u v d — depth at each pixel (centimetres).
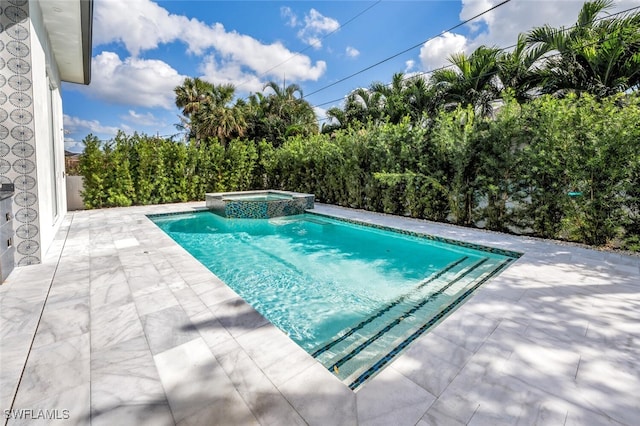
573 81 729
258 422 154
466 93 975
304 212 912
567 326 253
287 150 1147
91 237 543
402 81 1198
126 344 218
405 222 723
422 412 164
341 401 170
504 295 313
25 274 355
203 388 177
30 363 196
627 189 452
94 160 881
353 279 438
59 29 536
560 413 164
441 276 442
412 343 234
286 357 207
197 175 1087
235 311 269
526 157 552
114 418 155
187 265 391
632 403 172
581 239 521
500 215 621
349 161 895
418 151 725
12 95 374
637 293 318
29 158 385
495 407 168
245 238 666
